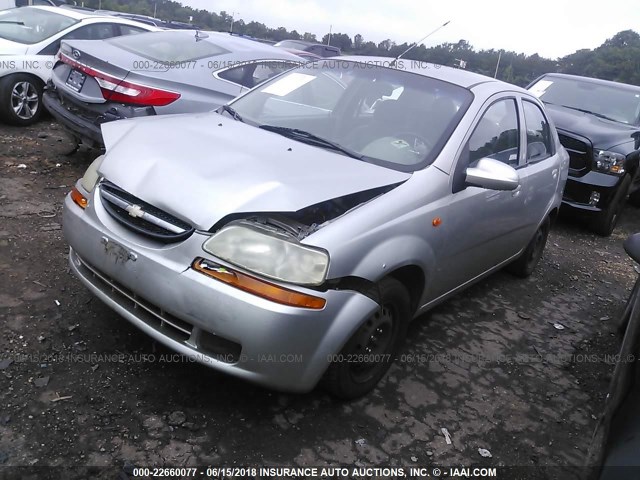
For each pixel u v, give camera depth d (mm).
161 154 2871
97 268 2883
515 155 4258
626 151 7141
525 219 4527
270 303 2406
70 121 5488
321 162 3033
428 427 2971
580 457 2971
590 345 4270
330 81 3965
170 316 2619
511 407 3299
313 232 2562
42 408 2605
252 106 3939
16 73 7047
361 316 2658
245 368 2484
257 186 2617
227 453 2545
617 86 8695
